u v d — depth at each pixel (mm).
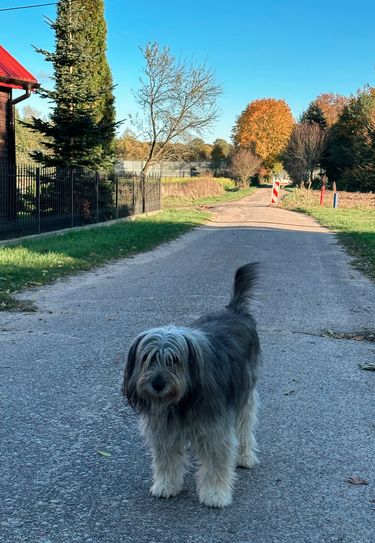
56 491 2387
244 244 12297
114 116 16578
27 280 7199
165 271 8531
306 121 50781
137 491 2410
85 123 14289
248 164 51188
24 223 11391
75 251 9656
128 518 2207
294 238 13750
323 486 2488
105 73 16266
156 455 2346
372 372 4078
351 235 14320
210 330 2434
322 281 7902
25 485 2424
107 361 4121
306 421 3189
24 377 3756
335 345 4750
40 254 9055
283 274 8398
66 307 5910
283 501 2361
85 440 2865
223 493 2301
